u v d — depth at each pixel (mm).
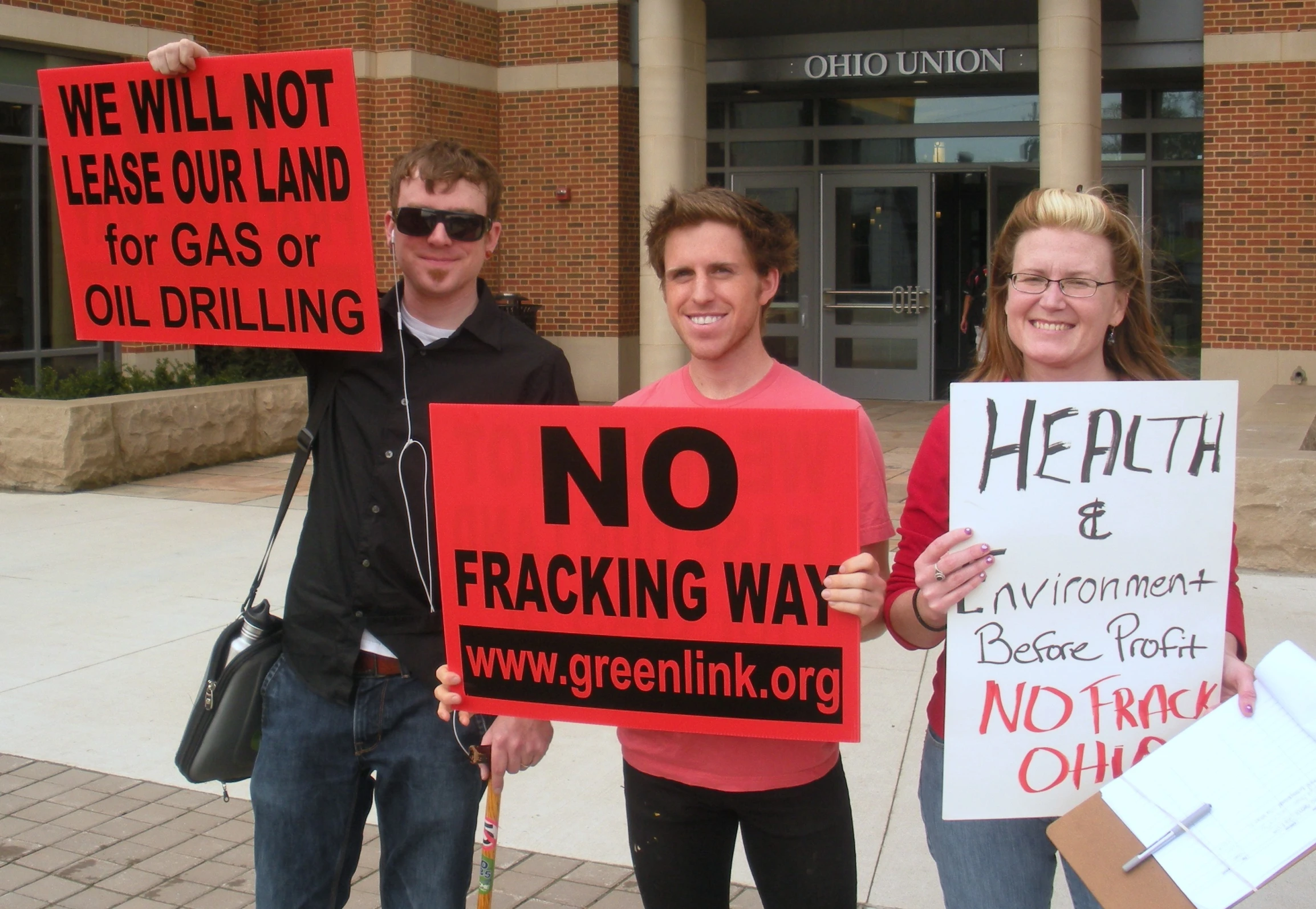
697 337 2406
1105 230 2252
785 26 14266
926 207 15594
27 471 10094
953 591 2158
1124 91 14648
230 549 8117
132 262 2934
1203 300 12750
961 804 2211
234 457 11758
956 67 14031
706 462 2309
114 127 2881
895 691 5398
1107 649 2186
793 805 2373
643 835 2463
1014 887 2291
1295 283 12391
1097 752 2201
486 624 2480
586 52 15008
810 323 16188
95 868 3902
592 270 15234
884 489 2424
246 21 14883
